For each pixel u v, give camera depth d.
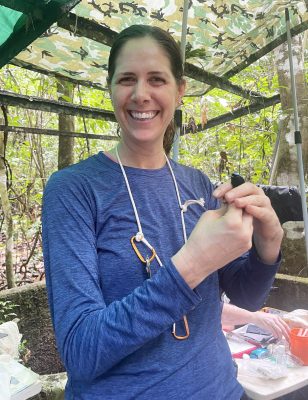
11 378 1.75
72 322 0.81
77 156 5.25
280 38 2.43
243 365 1.64
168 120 1.11
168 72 1.06
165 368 0.92
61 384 2.17
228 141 4.78
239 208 0.82
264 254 1.06
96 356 0.77
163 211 1.06
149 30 1.06
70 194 0.96
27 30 1.70
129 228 0.99
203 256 0.77
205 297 1.05
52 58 2.42
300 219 2.27
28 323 2.97
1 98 2.33
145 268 0.95
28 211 4.63
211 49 2.43
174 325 0.96
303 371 1.61
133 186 1.05
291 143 3.02
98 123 3.87
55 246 0.90
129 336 0.76
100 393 0.90
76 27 1.86
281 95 3.11
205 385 0.96
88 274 0.87
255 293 1.16
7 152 5.16
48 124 5.44
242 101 3.67
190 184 1.21
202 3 2.02
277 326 1.88
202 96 3.18
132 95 1.04
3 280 4.42
